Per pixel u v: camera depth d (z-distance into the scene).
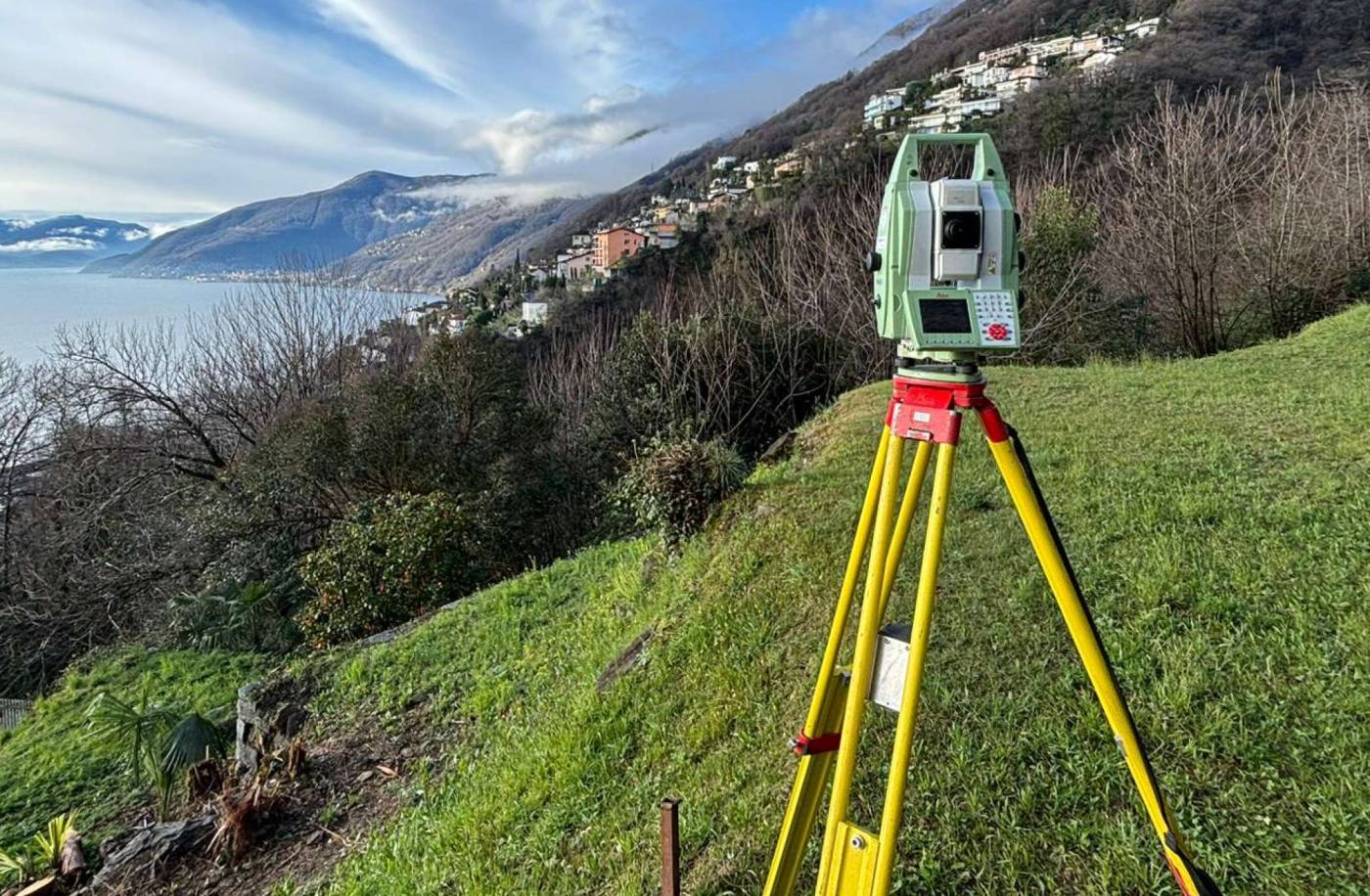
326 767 5.72
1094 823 2.41
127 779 7.87
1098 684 1.67
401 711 6.22
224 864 4.95
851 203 20.09
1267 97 15.98
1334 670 2.83
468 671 6.48
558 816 3.67
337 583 9.49
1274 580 3.50
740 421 15.46
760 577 5.15
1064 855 2.34
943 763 2.86
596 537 12.66
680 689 4.28
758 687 3.95
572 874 3.24
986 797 2.63
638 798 3.54
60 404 16.67
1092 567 3.95
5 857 6.46
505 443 14.20
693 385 15.47
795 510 5.98
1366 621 3.05
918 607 1.60
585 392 19.75
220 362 19.61
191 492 15.90
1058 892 2.23
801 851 2.12
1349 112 14.55
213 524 13.34
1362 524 3.86
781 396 16.28
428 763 5.29
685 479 6.71
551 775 4.02
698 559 6.00
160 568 14.52
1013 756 2.78
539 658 6.12
